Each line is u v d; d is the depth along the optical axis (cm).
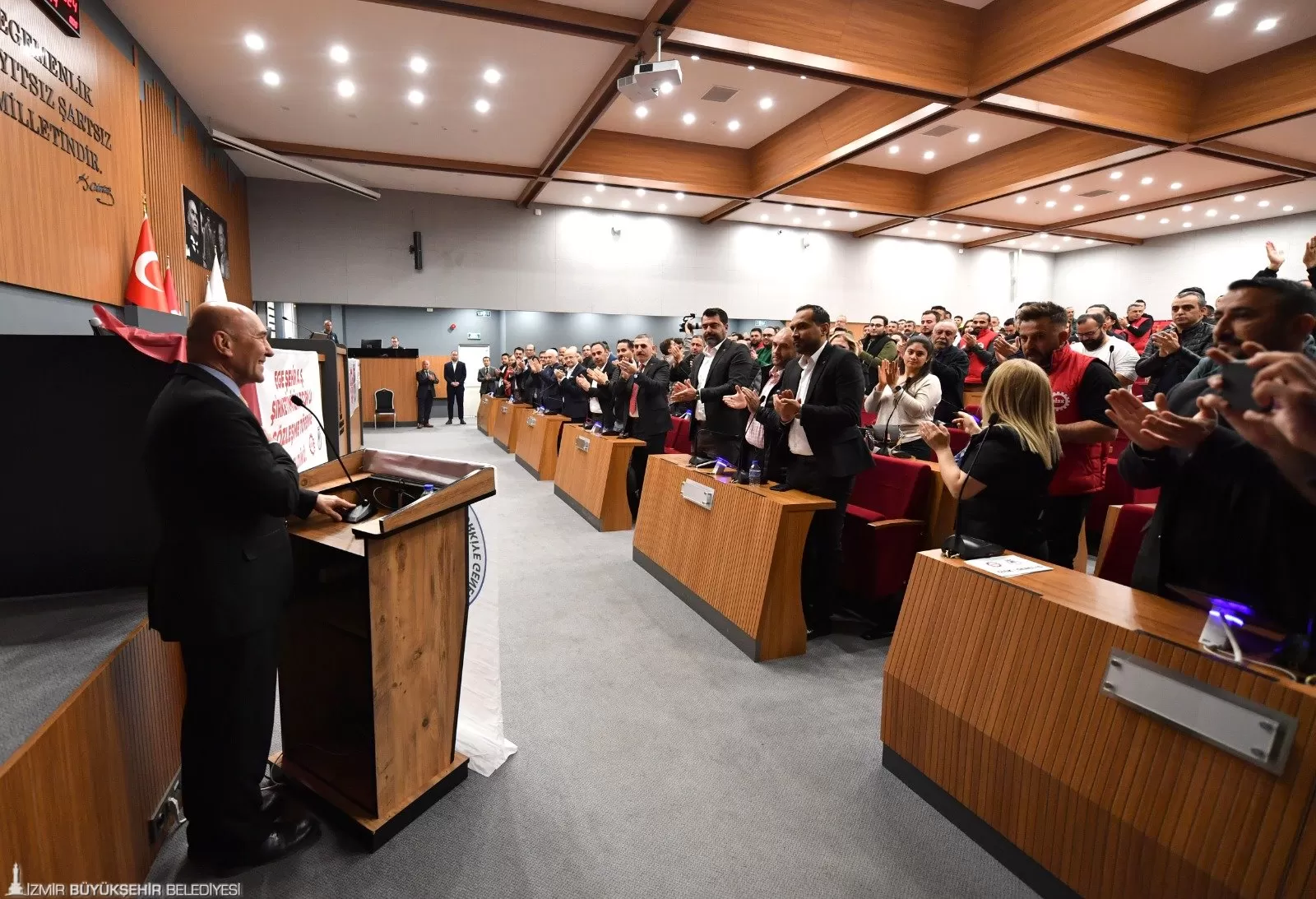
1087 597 149
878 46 638
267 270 1136
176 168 725
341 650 173
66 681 120
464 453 869
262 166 1038
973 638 167
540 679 248
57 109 402
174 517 133
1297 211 1231
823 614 291
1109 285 1577
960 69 671
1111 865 130
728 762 197
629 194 1180
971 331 673
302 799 171
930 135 968
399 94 773
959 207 1130
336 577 159
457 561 177
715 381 424
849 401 269
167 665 164
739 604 279
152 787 152
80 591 175
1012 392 199
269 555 143
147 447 133
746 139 1047
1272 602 124
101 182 480
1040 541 209
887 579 296
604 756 199
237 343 140
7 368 166
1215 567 134
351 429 560
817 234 1455
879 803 179
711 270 1392
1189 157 921
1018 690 153
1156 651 125
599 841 163
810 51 619
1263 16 650
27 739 98
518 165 1043
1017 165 1004
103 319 163
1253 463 124
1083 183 1058
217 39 633
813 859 158
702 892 147
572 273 1309
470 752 193
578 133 859
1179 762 120
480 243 1253
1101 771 133
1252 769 110
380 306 1230
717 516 308
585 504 506
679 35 594
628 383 523
